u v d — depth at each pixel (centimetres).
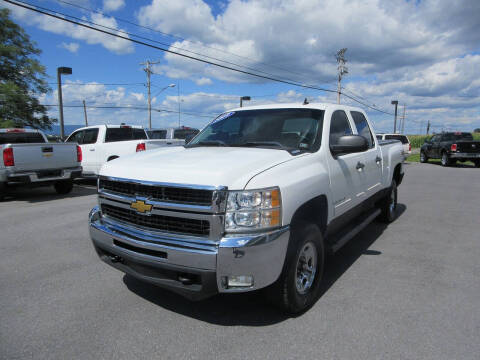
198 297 268
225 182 261
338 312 315
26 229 598
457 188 1088
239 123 423
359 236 561
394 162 609
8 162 830
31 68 2527
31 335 281
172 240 271
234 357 252
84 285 375
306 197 300
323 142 364
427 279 389
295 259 291
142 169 299
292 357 252
